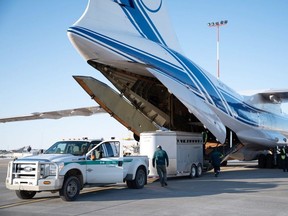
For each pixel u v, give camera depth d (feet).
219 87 59.88
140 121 55.36
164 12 52.39
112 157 37.17
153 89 54.13
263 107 74.69
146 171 42.09
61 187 30.60
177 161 50.55
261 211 25.68
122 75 49.47
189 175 52.90
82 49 42.52
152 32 49.83
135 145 56.85
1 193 38.09
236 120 62.23
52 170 30.50
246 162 114.01
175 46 54.13
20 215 24.85
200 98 52.44
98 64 46.55
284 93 67.77
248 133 66.39
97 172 34.71
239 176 55.21
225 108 59.06
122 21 45.65
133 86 52.11
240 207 27.32
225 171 67.00
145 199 31.89
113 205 28.73
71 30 40.24
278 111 83.92
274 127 78.69
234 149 64.08
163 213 25.09
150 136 50.03
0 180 52.65
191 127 62.49
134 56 44.29
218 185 42.65
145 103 54.03
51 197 34.30
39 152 37.17
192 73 52.70
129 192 37.19
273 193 35.22
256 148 73.05
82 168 32.96
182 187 41.16
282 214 24.58
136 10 47.62
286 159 64.54
